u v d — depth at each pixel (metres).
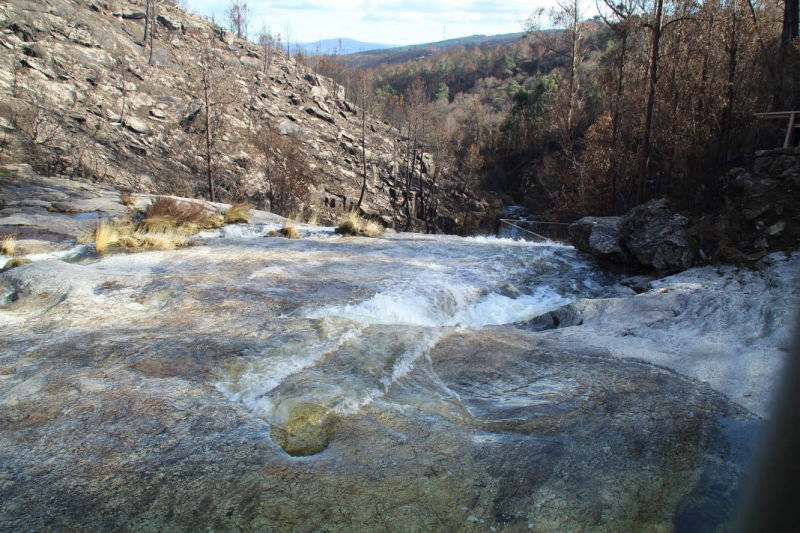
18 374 3.45
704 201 8.67
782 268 5.82
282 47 84.69
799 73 14.01
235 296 5.51
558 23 29.91
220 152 34.09
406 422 3.03
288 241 9.16
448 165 51.12
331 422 3.01
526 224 23.66
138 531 2.11
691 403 3.21
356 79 74.88
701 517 2.22
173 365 3.66
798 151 7.85
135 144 30.58
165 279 5.96
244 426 2.92
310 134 50.22
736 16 14.70
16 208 9.76
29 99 27.66
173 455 2.62
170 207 9.80
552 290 7.16
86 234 8.24
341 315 5.13
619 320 5.00
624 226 8.16
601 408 3.19
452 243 9.77
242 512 2.23
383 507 2.28
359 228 10.68
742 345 3.96
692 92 15.12
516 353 4.23
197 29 59.31
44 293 5.20
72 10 41.75
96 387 3.29
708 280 6.19
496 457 2.67
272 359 3.83
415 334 4.56
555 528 2.18
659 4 15.28
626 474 2.52
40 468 2.49
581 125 36.84
